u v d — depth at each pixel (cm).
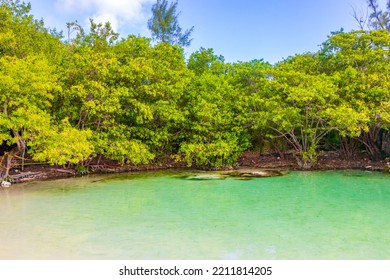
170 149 2361
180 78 2153
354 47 2214
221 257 785
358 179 1761
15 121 1553
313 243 867
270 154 2575
